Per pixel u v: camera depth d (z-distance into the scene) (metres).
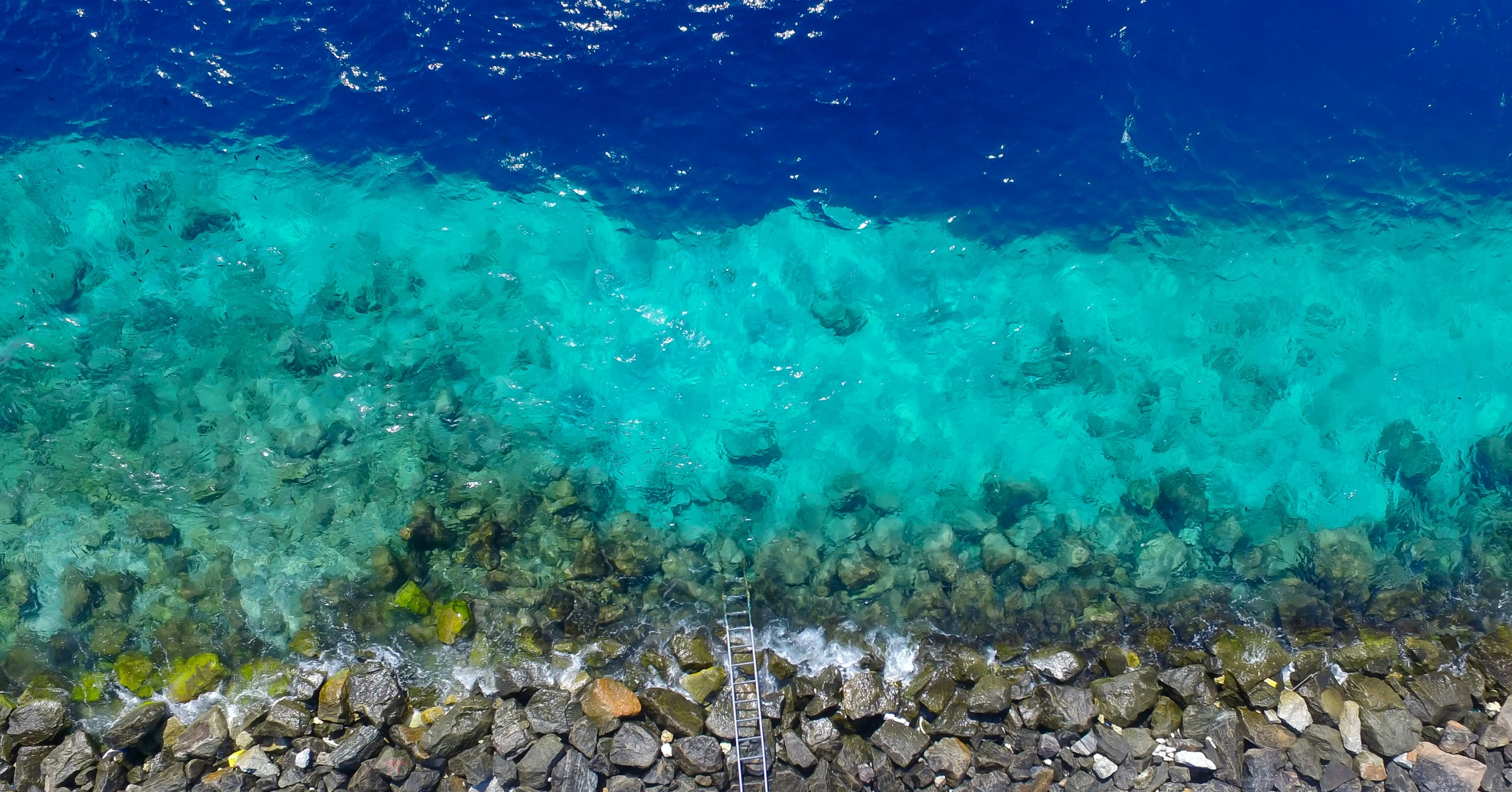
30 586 11.17
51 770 9.93
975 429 12.85
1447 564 12.02
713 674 10.91
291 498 11.98
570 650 11.05
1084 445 12.80
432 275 13.64
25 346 12.81
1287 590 11.81
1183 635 11.51
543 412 12.88
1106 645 11.38
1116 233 13.84
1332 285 13.72
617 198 14.01
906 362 13.24
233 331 13.11
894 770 10.30
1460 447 12.88
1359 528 12.33
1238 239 13.86
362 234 13.81
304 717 10.28
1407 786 10.15
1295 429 12.94
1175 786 10.20
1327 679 11.00
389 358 13.09
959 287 13.66
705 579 11.72
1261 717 10.73
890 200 13.98
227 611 11.13
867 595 11.68
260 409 12.63
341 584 11.34
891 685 11.04
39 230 13.53
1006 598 11.71
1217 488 12.56
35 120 14.12
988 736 10.61
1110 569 11.97
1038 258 13.78
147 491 11.92
